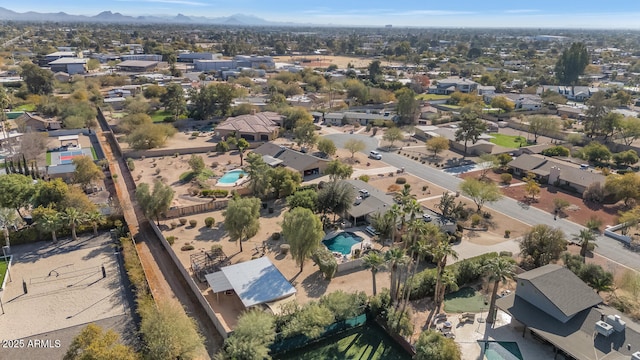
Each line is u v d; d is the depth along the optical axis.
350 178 106.44
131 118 147.00
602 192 97.12
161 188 80.56
